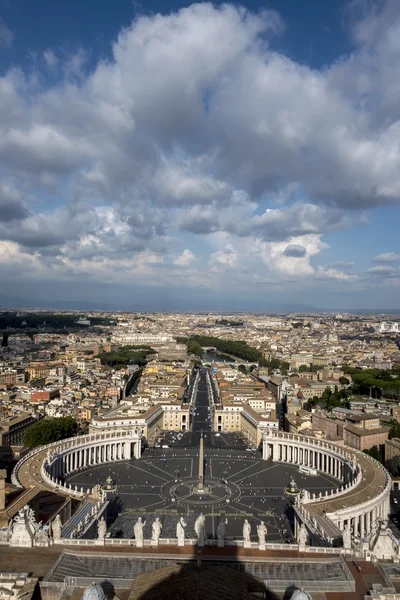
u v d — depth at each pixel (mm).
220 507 194625
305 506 168500
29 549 108438
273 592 93625
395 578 98375
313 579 97750
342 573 100062
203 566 89000
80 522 146875
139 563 102625
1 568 99500
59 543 111812
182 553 108250
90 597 71000
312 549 111688
